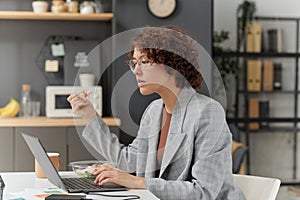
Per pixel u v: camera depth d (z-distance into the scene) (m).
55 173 2.38
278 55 6.36
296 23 6.37
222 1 6.29
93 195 2.33
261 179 2.69
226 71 6.30
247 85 6.33
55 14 5.68
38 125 5.42
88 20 6.08
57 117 5.67
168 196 2.45
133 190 2.43
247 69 6.32
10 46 6.02
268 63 6.35
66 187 2.45
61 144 5.45
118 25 5.85
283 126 6.36
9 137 5.39
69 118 5.66
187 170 2.48
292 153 6.37
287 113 6.37
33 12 5.69
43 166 2.59
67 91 5.67
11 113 5.74
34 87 6.05
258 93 6.34
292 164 6.36
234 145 5.27
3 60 6.01
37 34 6.05
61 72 6.09
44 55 6.06
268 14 6.35
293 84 6.38
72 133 5.47
